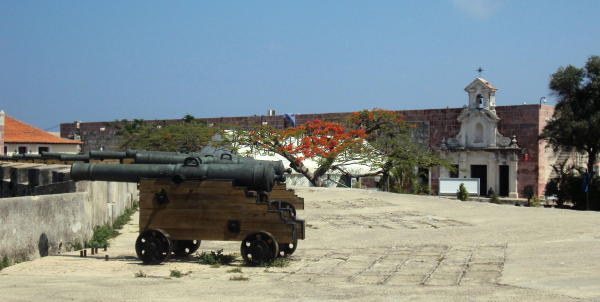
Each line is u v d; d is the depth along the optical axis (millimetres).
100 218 15547
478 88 40469
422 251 11523
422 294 7641
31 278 9359
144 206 10938
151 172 10984
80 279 9242
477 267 9625
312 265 10328
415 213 18922
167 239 10719
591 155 36281
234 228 10570
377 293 7797
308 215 18594
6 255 10656
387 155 33281
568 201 37469
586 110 35625
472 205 20688
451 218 17500
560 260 9672
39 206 11711
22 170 20188
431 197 22969
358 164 32875
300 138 31531
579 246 10922
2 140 41281
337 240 13625
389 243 12820
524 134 38875
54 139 58875
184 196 10797
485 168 40594
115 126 62375
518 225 14805
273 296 7750
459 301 7121
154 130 51656
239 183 10727
